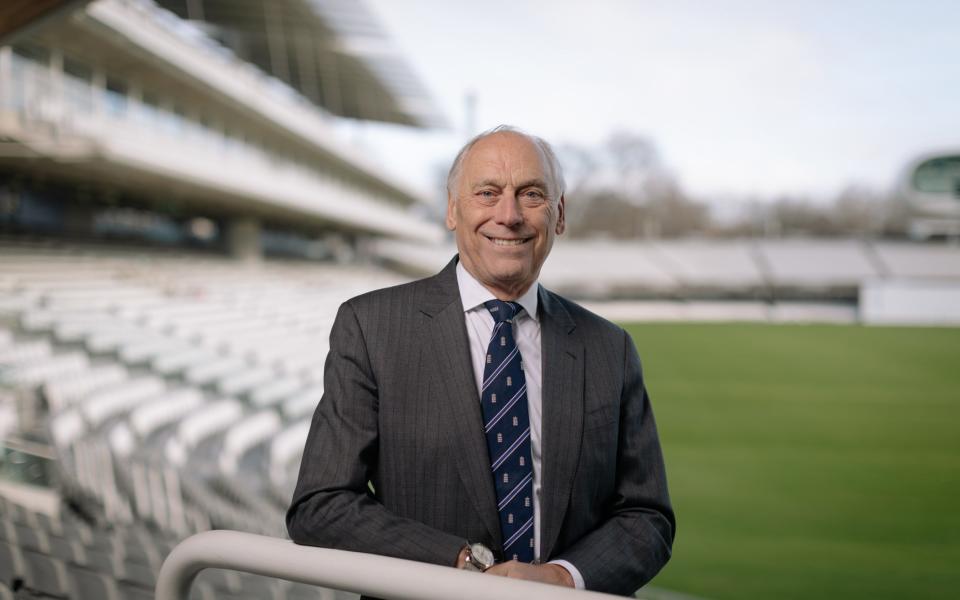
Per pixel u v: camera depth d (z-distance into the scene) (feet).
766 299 119.96
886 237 147.54
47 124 35.24
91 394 24.93
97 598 7.38
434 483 4.08
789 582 16.93
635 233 163.73
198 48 52.16
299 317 59.11
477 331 4.46
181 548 3.02
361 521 3.71
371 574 2.77
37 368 24.75
